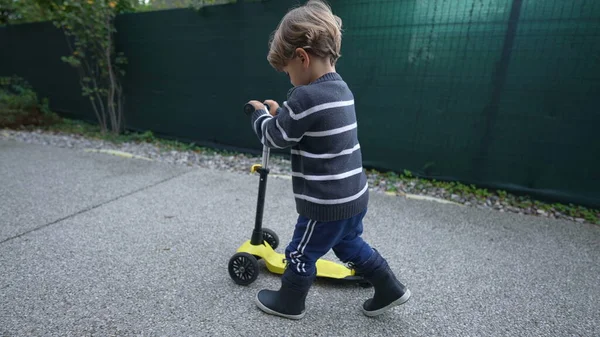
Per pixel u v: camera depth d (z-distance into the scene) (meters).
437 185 3.57
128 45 5.11
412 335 1.60
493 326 1.67
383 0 3.48
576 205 3.11
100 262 2.06
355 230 1.58
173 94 4.97
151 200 3.01
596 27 2.80
